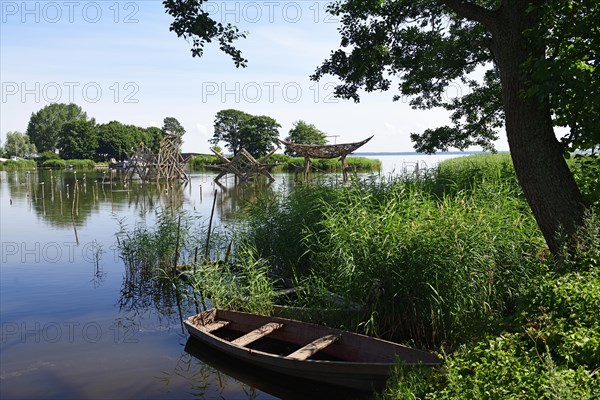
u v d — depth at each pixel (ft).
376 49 39.50
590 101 20.30
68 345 25.93
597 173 23.54
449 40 50.26
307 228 32.09
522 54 21.61
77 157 308.40
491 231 25.11
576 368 13.12
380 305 23.30
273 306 27.76
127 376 22.29
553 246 21.53
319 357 22.95
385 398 16.53
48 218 73.92
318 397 20.56
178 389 20.95
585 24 20.79
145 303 33.73
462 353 15.53
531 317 16.20
